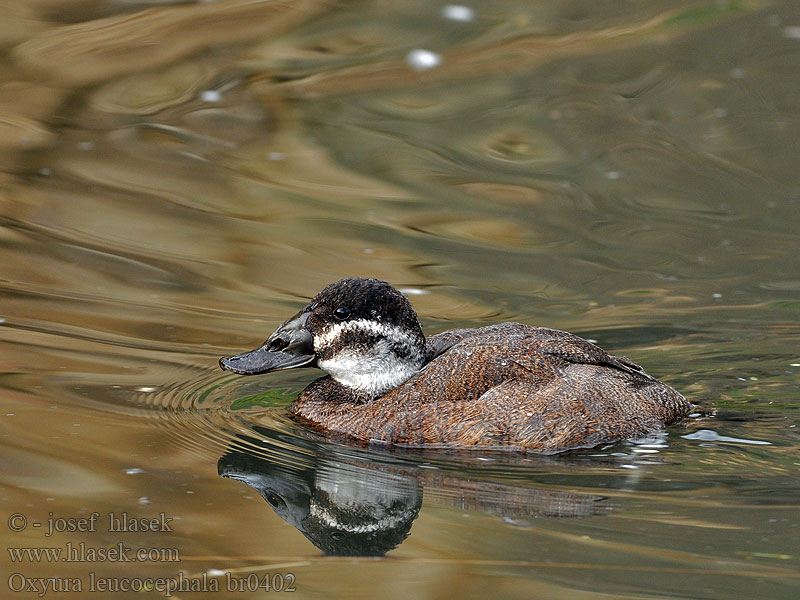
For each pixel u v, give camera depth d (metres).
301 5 19.55
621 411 9.26
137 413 9.97
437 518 8.09
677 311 12.66
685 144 16.61
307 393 10.35
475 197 15.52
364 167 16.17
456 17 19.53
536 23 19.47
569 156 16.45
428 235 14.57
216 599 6.95
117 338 11.70
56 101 17.31
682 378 10.91
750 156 16.38
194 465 8.98
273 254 13.90
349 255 13.96
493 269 13.72
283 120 17.17
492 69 18.25
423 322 12.29
